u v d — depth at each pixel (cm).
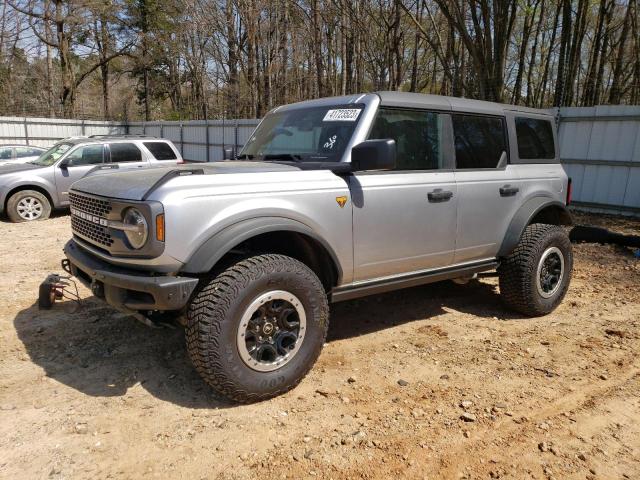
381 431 297
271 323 323
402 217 388
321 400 330
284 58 2684
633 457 278
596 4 2094
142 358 386
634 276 634
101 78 4550
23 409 313
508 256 471
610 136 1120
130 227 296
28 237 835
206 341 297
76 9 3359
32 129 2591
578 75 2414
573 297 554
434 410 320
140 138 1116
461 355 401
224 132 2227
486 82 1285
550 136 525
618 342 430
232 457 271
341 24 2022
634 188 1098
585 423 309
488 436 294
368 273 381
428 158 411
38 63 3809
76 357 386
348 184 360
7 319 458
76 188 371
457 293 562
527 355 402
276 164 377
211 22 2850
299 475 258
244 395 313
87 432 290
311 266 372
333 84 2322
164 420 303
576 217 1095
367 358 394
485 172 448
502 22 1251
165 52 3859
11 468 258
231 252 340
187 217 296
